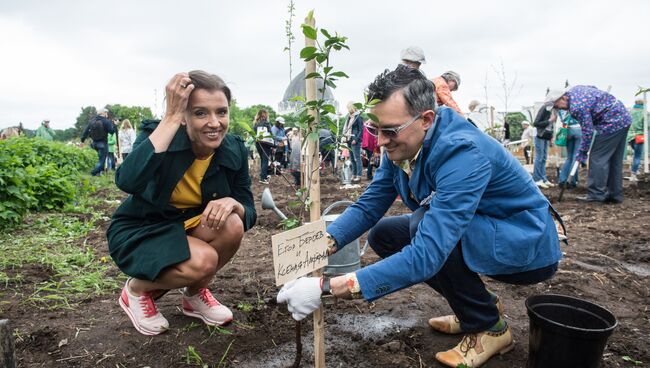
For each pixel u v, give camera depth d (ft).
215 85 6.73
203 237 8.00
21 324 8.63
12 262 12.17
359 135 29.76
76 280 11.02
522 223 6.94
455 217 6.09
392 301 10.09
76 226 16.83
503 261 6.73
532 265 7.00
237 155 7.97
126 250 7.46
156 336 8.21
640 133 31.40
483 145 6.57
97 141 39.32
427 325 8.92
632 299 10.22
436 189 6.43
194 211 8.01
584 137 21.26
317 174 6.13
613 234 16.15
